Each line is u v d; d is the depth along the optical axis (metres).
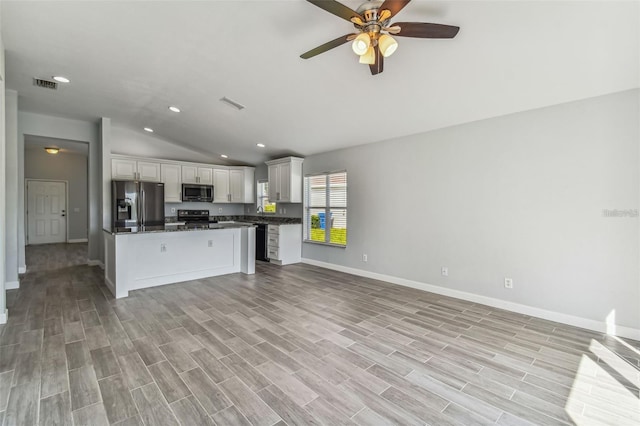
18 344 2.59
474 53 2.56
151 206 5.84
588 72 2.61
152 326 3.00
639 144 2.71
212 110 4.61
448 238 4.03
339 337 2.79
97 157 5.82
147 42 2.93
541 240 3.26
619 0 1.90
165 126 5.72
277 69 3.26
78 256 6.78
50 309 3.44
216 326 3.02
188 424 1.69
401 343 2.68
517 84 2.90
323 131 4.79
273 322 3.13
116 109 4.91
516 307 3.44
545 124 3.22
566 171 3.09
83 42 2.96
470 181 3.80
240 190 7.69
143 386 2.02
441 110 3.60
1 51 2.83
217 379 2.12
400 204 4.58
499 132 3.55
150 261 4.41
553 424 1.71
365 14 1.82
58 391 1.95
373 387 2.04
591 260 2.96
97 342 2.65
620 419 1.75
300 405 1.86
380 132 4.49
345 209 5.47
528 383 2.10
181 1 2.36
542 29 2.21
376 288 4.41
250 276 5.11
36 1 2.38
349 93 3.55
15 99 4.13
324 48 2.09
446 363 2.35
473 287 3.80
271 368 2.26
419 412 1.80
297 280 4.86
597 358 2.43
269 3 2.31
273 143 5.73
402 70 2.96
